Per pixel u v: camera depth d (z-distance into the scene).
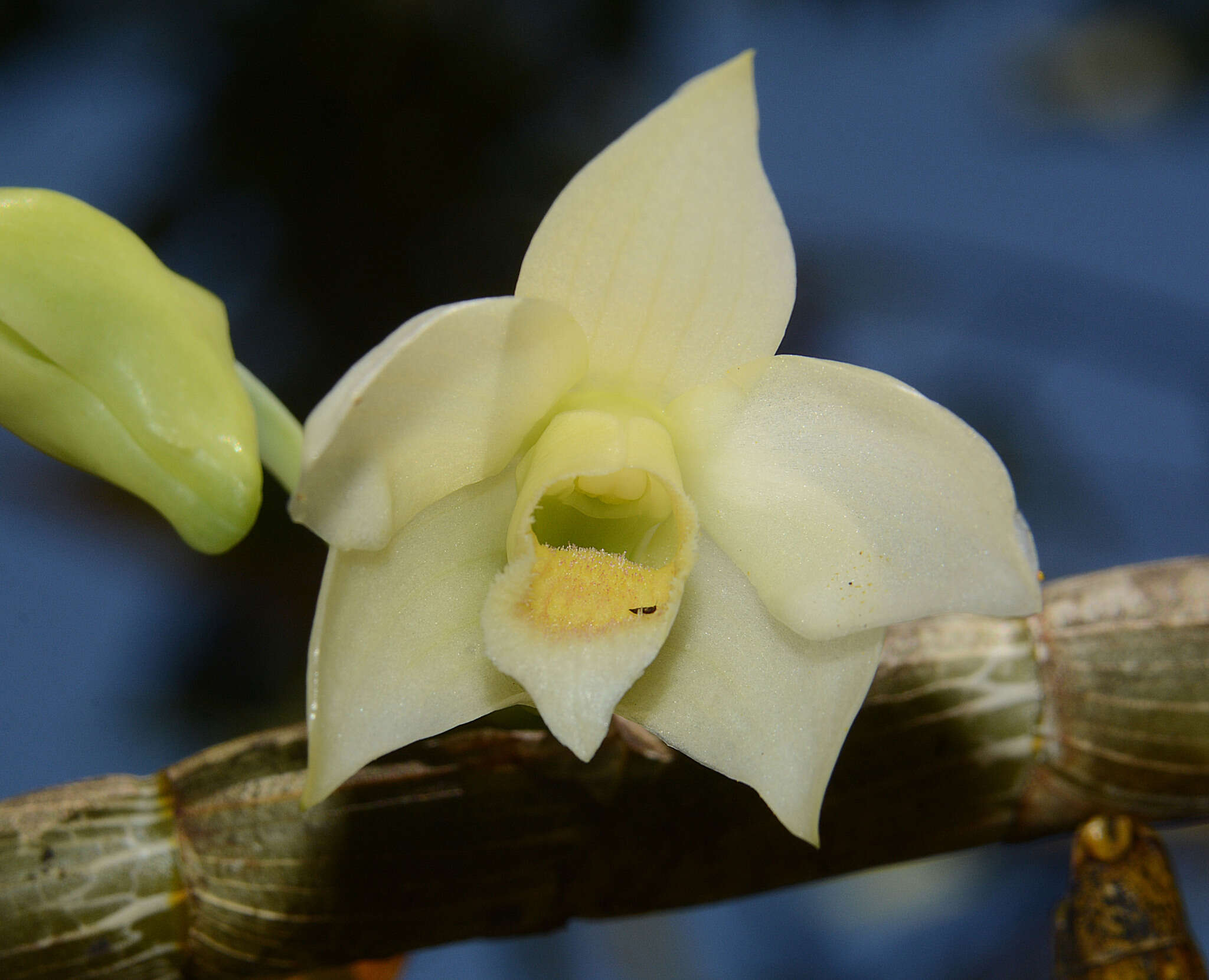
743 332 0.20
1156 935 0.21
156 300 0.21
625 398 0.21
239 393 0.21
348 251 0.34
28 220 0.21
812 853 0.22
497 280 0.34
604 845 0.21
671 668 0.21
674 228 0.20
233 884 0.21
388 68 0.34
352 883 0.21
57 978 0.21
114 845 0.21
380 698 0.20
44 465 0.34
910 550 0.20
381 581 0.20
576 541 0.22
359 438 0.20
